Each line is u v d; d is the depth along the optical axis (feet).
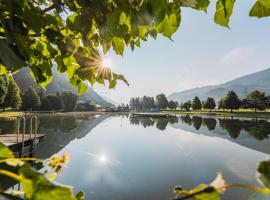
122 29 4.08
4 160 1.94
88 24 4.92
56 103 408.26
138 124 203.21
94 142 103.91
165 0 3.71
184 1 3.83
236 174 54.44
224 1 3.62
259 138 116.26
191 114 398.01
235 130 151.53
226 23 3.68
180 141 110.01
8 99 276.41
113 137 121.49
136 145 99.14
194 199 1.55
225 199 35.09
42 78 5.98
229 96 444.55
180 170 59.41
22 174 1.63
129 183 48.65
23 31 4.43
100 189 44.24
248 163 66.39
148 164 65.92
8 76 6.28
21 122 174.70
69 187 1.62
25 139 67.67
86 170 57.11
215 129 159.33
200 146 96.68
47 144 90.63
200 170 59.06
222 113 409.90
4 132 108.17
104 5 4.79
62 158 2.58
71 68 6.89
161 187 46.60
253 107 439.22
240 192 37.96
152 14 3.75
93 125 185.37
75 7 5.24
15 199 1.84
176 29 4.11
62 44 5.97
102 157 73.36
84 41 6.04
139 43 5.77
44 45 6.34
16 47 4.34
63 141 101.65
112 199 39.34
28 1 4.52
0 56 3.26
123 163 66.49
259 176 1.37
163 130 155.84
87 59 6.25
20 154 62.69
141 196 41.78
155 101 627.05
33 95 352.49
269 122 214.48
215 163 66.85
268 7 3.07
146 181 50.21
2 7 4.25
